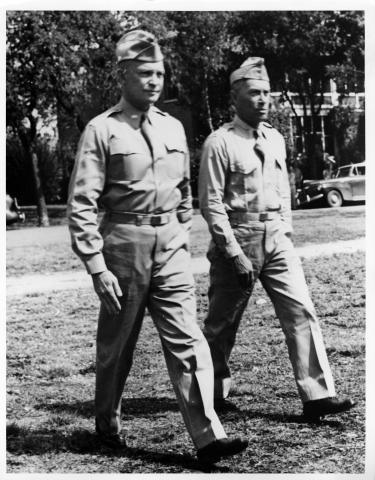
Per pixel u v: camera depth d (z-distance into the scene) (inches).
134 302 167.3
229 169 192.5
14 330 272.1
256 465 176.9
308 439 188.4
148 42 164.9
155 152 166.9
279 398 215.5
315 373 191.2
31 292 305.6
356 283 311.1
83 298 305.3
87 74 356.2
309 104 390.0
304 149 393.7
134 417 205.2
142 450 183.6
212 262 197.0
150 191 165.8
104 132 165.0
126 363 173.9
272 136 199.5
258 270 193.6
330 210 388.8
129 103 167.9
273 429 193.0
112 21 347.3
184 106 372.2
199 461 171.5
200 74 367.6
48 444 187.8
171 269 167.8
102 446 183.6
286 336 194.1
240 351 255.4
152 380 236.5
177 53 362.0
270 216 194.1
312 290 307.6
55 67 353.1
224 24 362.0
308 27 368.5
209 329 199.5
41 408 214.1
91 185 164.2
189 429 164.1
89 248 163.5
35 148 373.1
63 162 377.7
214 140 192.5
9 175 374.9
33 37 346.9
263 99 192.1
